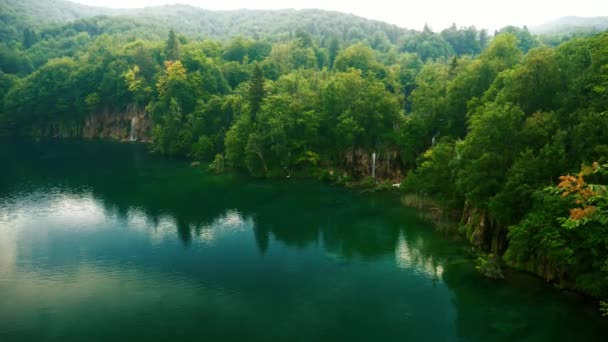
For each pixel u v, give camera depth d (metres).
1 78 189.75
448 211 78.44
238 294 55.22
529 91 67.44
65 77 178.25
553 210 51.41
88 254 66.50
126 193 98.12
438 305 52.19
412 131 102.75
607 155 49.75
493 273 57.41
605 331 46.03
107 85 169.25
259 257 65.94
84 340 45.66
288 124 112.12
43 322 48.69
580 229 48.28
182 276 59.88
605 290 48.84
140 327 48.06
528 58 72.06
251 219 82.62
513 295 53.28
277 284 57.78
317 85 130.88
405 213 85.19
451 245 69.19
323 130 116.19
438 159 77.38
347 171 110.56
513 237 56.09
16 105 175.38
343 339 45.97
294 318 49.94
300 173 112.44
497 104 70.88
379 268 62.00
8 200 91.44
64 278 58.84
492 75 92.06
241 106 130.88
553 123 59.91
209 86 153.88
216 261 64.69
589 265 51.19
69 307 51.84
